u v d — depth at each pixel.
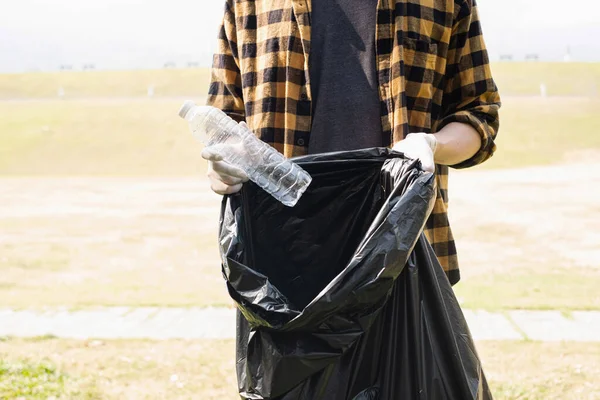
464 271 7.09
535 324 5.15
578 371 4.07
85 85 36.66
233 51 1.80
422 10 1.62
